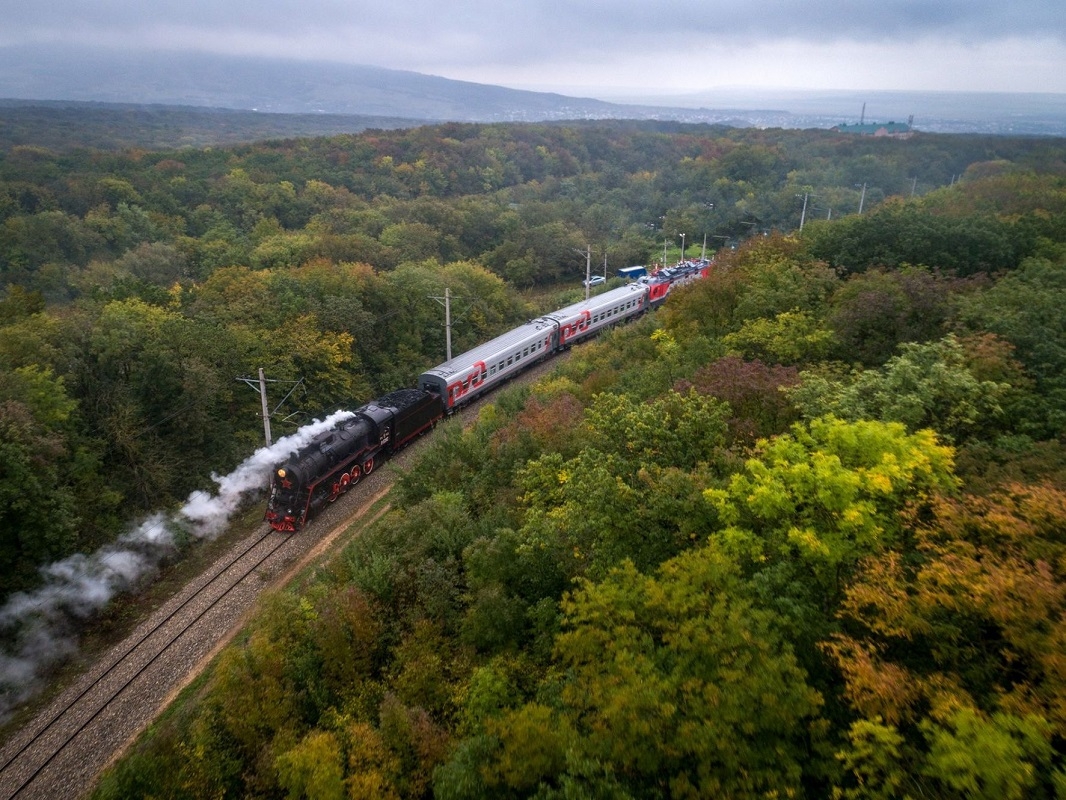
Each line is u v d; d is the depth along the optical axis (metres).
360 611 18.34
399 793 13.70
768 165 126.62
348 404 42.19
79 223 78.62
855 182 121.56
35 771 18.62
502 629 16.81
